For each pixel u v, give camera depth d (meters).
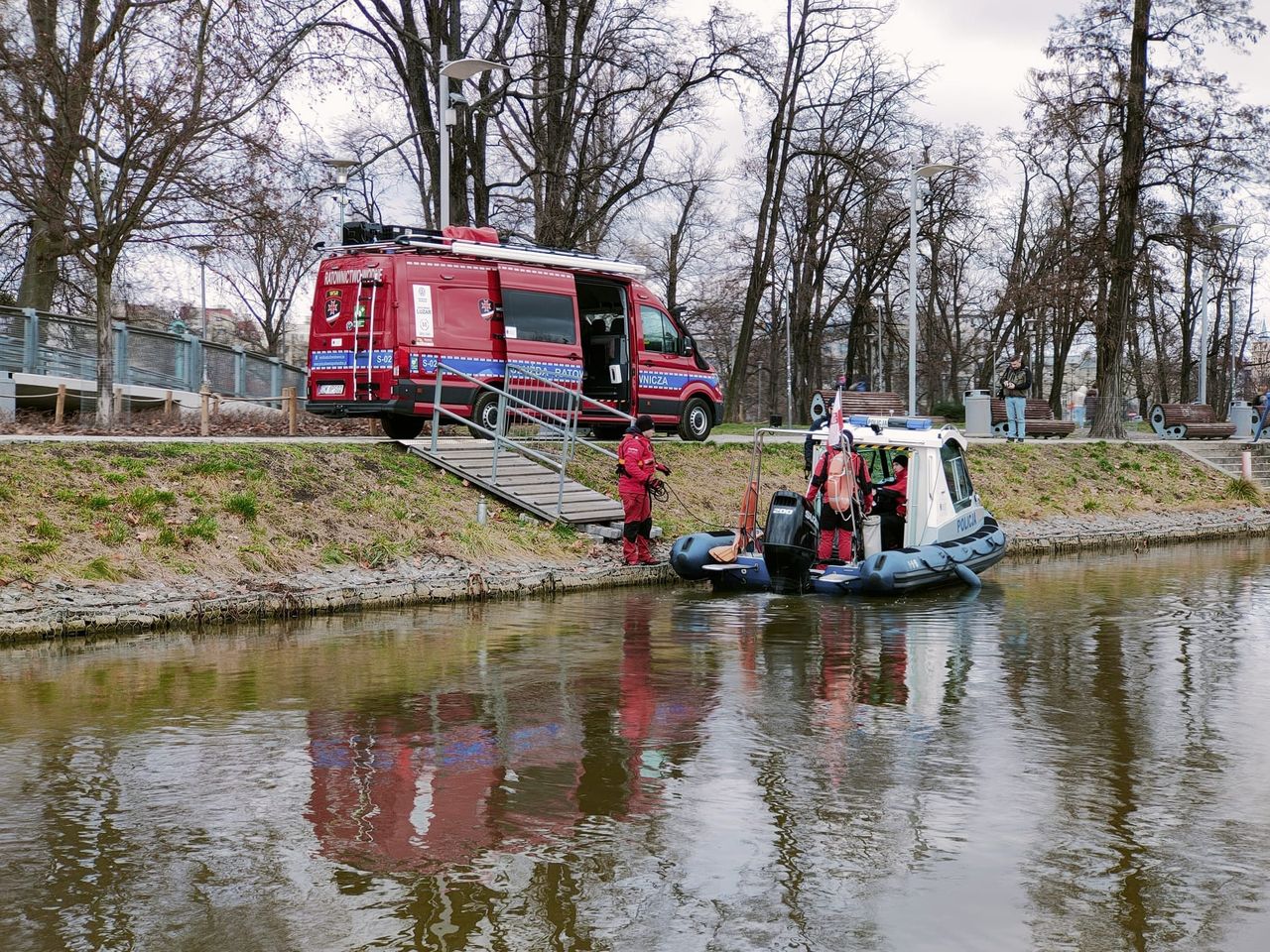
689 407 22.97
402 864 5.97
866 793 7.17
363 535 15.52
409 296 18.50
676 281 56.88
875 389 60.69
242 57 21.02
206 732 8.35
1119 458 30.88
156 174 19.55
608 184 36.53
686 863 6.03
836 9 39.00
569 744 8.16
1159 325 57.50
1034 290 39.41
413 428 20.58
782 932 5.26
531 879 5.80
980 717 9.10
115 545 13.37
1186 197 36.91
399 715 8.89
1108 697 9.80
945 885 5.80
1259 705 9.55
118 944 5.07
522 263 19.97
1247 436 39.12
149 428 22.20
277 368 33.31
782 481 22.56
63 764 7.57
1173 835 6.50
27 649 11.33
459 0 30.50
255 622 12.99
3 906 5.42
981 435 33.12
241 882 5.73
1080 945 5.18
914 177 30.53
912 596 15.59
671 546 17.78
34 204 19.58
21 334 25.80
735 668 10.77
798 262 51.47
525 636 12.30
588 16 31.95
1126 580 17.67
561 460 19.52
